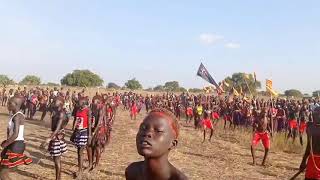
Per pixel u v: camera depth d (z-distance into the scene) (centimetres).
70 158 1130
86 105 909
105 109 1021
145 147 209
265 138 1203
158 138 210
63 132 830
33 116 2620
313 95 3366
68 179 889
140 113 3591
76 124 905
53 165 1035
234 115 2230
